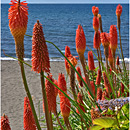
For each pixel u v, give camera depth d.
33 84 8.23
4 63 10.85
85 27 54.19
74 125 4.08
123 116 2.33
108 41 3.75
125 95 4.06
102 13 99.31
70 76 2.64
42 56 1.91
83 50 2.84
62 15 91.19
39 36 1.90
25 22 1.87
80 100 2.98
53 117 4.44
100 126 1.80
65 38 41.19
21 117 6.10
